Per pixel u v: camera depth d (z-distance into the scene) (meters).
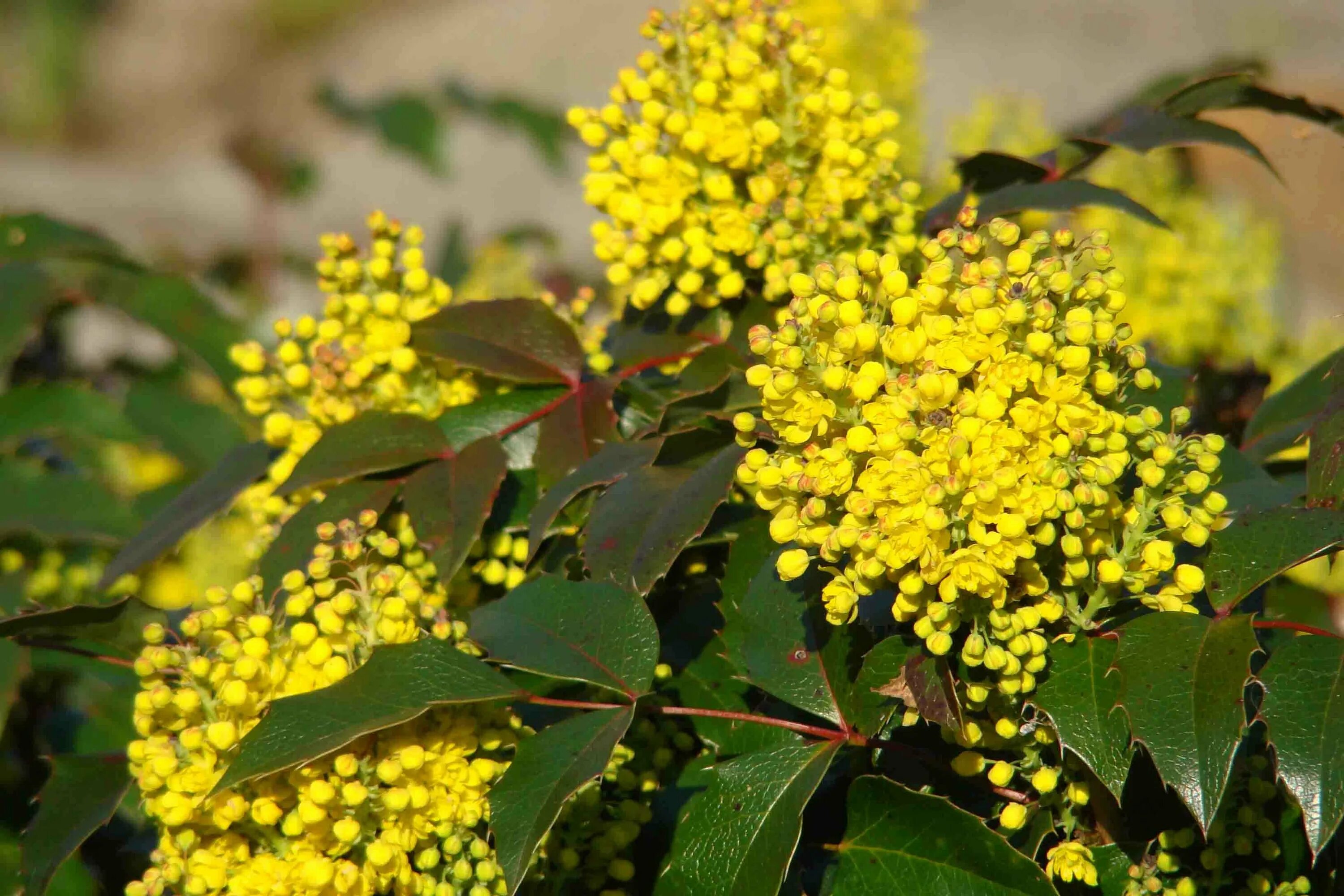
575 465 1.16
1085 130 1.25
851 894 1.09
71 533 1.36
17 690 1.31
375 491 1.16
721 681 1.16
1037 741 1.08
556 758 1.09
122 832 1.30
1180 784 1.05
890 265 1.07
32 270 1.45
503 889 1.11
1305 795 1.05
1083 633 1.08
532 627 1.12
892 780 1.11
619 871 1.13
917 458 1.05
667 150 1.16
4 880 1.27
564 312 1.21
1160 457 1.07
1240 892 1.11
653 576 1.11
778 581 1.12
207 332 1.47
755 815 1.10
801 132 1.16
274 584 1.15
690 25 1.16
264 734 1.07
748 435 1.07
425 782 1.09
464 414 1.18
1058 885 1.11
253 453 1.22
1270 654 1.12
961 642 1.08
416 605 1.12
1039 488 1.05
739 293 1.18
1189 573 1.07
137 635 1.16
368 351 1.18
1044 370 1.06
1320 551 1.07
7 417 1.39
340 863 1.08
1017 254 1.06
